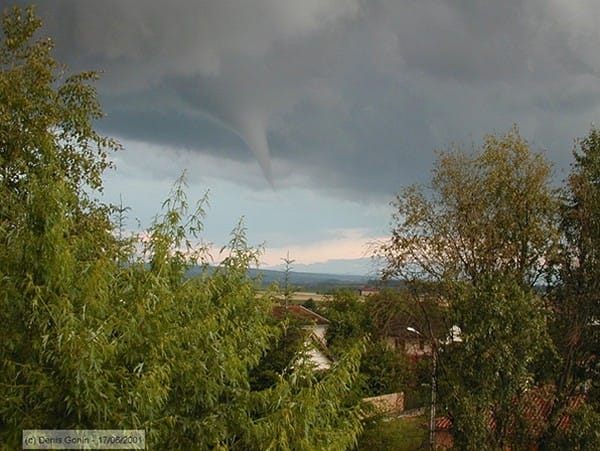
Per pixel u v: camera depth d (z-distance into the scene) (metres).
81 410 6.58
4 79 18.03
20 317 7.07
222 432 8.29
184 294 8.73
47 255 7.00
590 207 22.78
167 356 7.84
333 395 8.83
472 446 20.66
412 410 28.69
